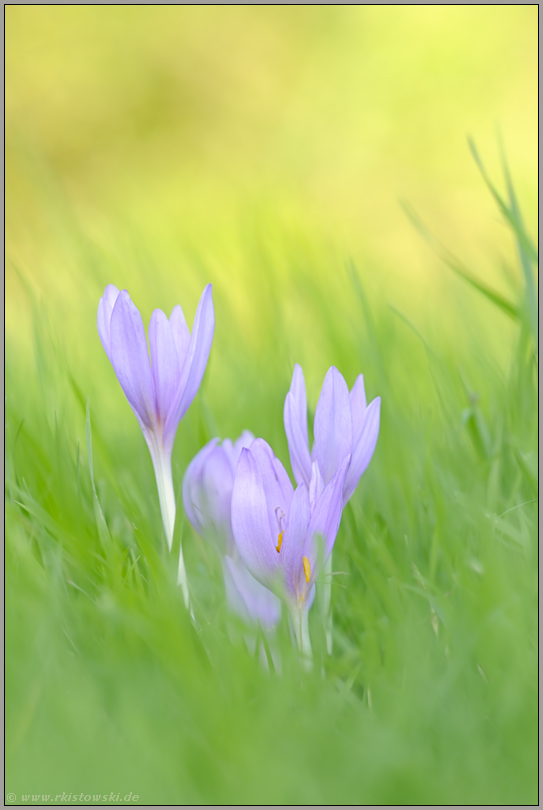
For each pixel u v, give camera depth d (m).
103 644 1.79
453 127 6.57
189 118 7.44
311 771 1.74
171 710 1.76
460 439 1.91
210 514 1.81
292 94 7.57
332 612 1.81
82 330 2.46
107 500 1.90
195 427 1.95
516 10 7.35
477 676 1.77
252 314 2.72
